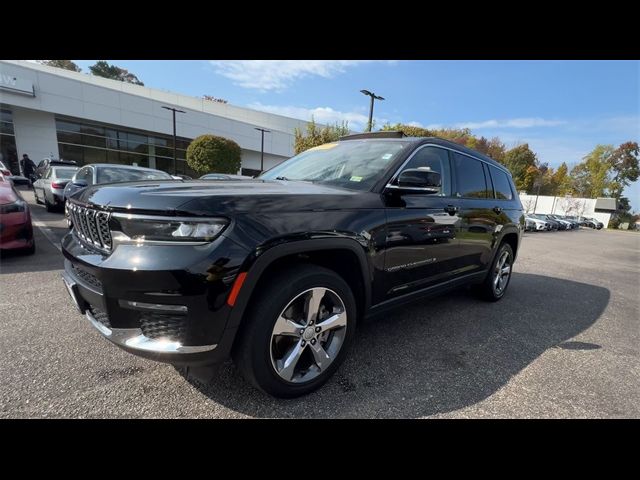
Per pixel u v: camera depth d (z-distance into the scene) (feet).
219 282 5.26
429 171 7.79
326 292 6.70
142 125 89.66
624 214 198.39
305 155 11.16
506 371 8.40
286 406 6.47
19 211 15.52
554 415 6.81
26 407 6.05
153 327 5.52
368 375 7.74
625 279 23.03
